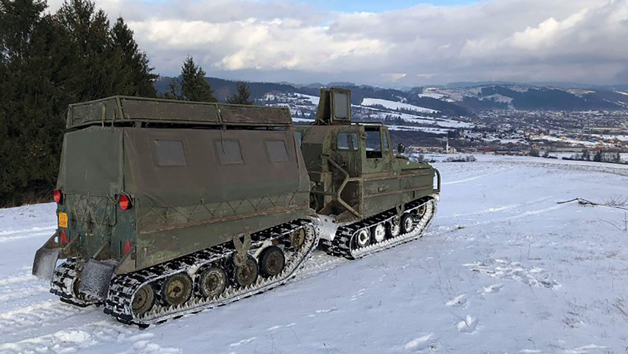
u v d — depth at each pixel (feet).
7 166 62.44
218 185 23.81
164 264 22.56
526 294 23.20
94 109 22.43
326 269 30.73
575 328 18.86
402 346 17.57
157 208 21.47
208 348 18.04
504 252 32.89
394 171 37.50
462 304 21.99
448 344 17.61
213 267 23.90
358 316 21.02
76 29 79.05
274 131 27.73
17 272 29.37
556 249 33.78
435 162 137.18
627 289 23.85
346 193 34.91
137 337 19.57
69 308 23.47
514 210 56.85
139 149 21.27
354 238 34.12
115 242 21.53
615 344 17.34
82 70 71.82
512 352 16.76
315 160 34.91
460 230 43.83
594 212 51.34
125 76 79.46
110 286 20.68
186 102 23.35
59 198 23.81
